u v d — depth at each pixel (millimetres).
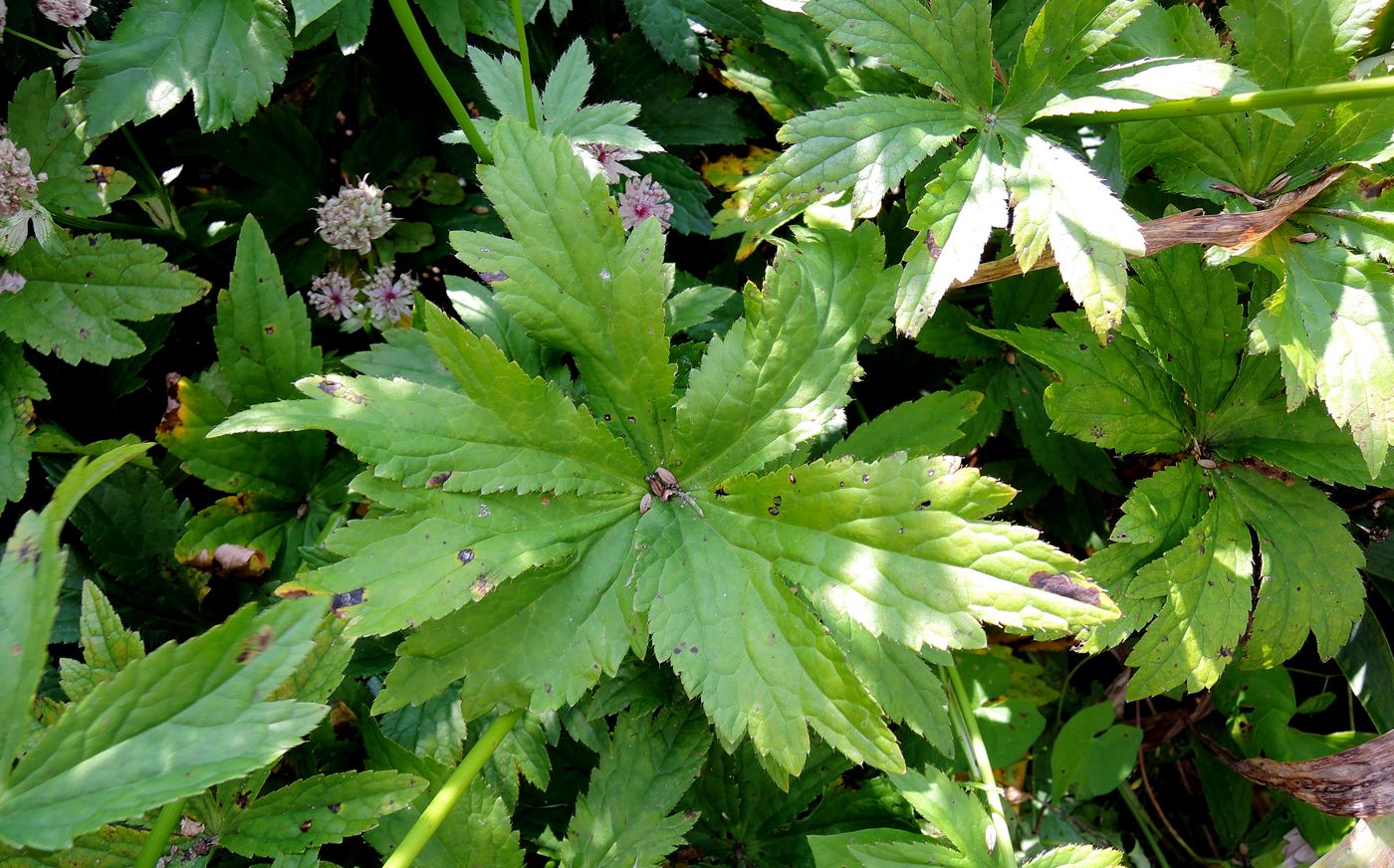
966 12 407
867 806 451
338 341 495
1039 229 396
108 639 375
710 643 381
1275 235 423
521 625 381
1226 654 417
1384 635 478
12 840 302
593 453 392
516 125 388
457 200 492
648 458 402
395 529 372
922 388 504
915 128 405
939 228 397
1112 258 389
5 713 312
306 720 323
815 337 400
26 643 316
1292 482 435
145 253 430
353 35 449
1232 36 440
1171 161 446
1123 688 524
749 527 391
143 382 463
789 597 379
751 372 398
